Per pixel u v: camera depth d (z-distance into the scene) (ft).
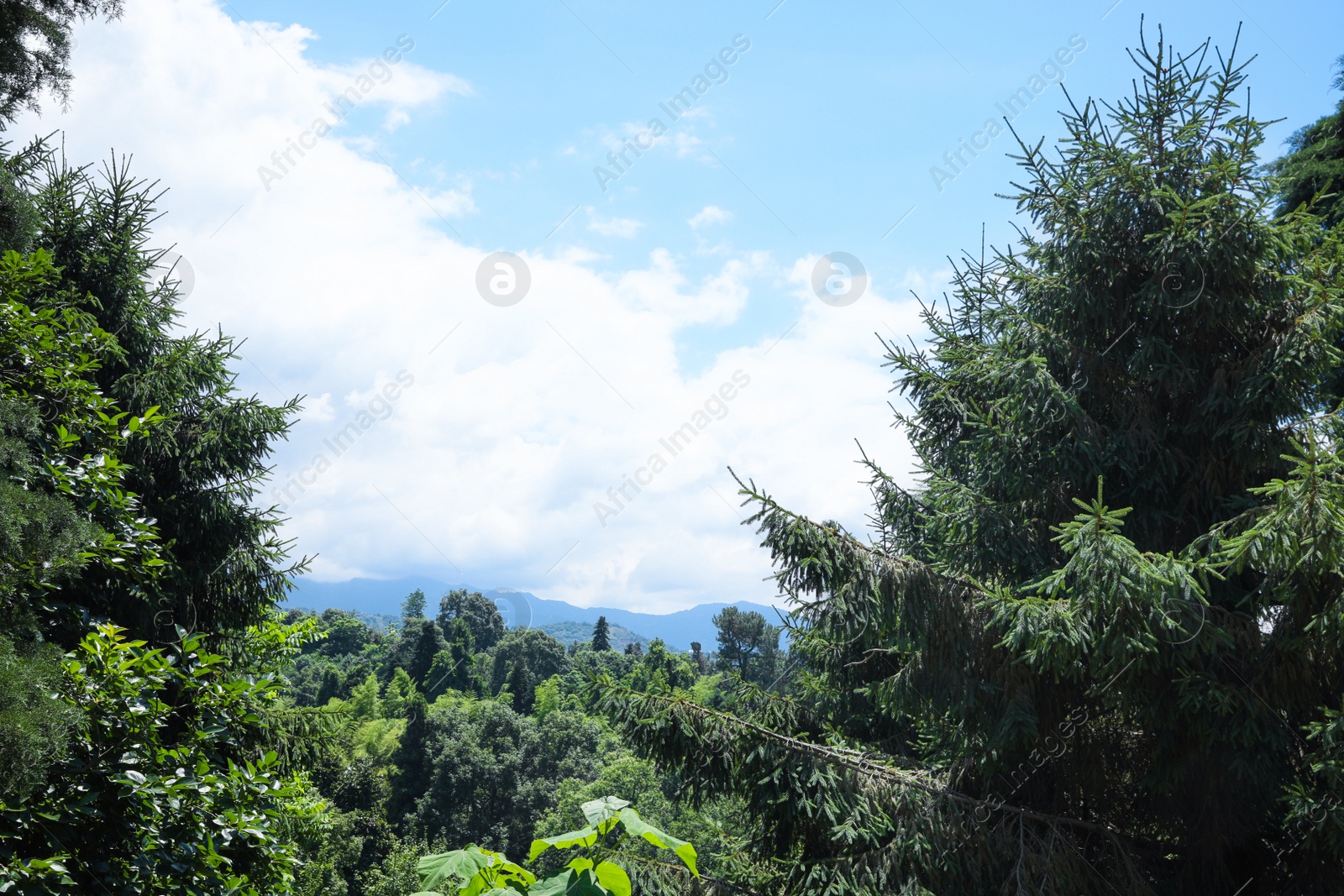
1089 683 23.39
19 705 13.00
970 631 23.08
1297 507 16.84
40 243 30.19
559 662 324.60
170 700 24.29
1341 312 20.56
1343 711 18.04
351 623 438.40
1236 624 20.66
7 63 18.52
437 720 190.29
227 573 31.60
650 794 115.24
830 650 34.09
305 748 31.30
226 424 31.63
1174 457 23.41
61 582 22.31
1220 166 21.76
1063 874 21.75
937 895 23.00
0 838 14.88
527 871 5.13
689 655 332.80
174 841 18.78
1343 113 43.29
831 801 23.97
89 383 22.54
